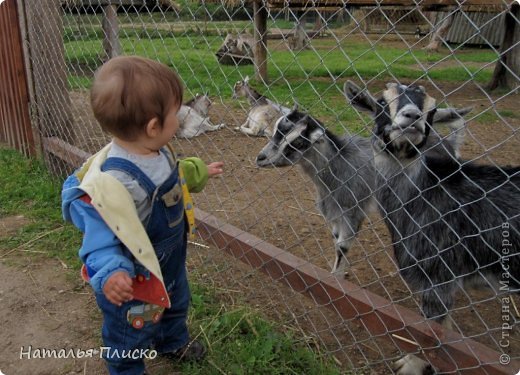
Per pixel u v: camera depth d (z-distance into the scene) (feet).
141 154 6.68
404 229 8.90
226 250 10.23
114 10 18.13
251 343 8.86
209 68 39.32
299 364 8.41
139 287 6.81
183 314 8.32
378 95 9.79
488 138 22.79
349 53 46.50
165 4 22.12
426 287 8.78
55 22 16.12
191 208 7.52
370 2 24.00
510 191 8.43
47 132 16.83
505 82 33.24
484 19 32.91
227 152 21.72
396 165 8.79
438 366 7.09
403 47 52.11
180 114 23.63
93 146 19.35
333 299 8.27
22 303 10.62
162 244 7.09
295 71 39.17
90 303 10.58
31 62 16.65
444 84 35.68
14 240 13.17
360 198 12.29
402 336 7.42
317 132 12.07
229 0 15.85
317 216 15.24
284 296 10.68
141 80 6.22
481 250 8.38
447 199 8.48
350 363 8.59
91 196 6.17
